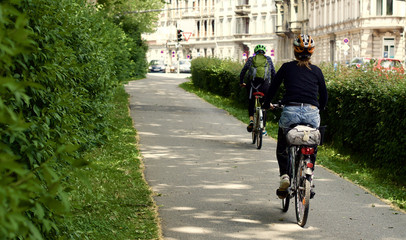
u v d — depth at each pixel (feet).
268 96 66.59
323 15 621.31
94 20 105.50
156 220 62.80
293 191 64.44
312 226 62.08
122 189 75.31
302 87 63.00
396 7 493.77
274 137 136.46
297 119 62.54
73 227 52.90
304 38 63.77
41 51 45.73
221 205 70.23
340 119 112.57
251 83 120.88
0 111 22.08
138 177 84.02
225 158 104.27
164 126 149.07
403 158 84.69
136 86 318.65
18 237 28.55
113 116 156.15
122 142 114.73
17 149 37.88
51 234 40.40
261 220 64.08
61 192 31.22
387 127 88.58
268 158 105.50
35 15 46.65
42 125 42.16
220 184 82.12
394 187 82.12
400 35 495.00
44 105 47.80
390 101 87.61
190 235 57.98
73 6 84.69
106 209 63.98
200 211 67.26
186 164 97.30
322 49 622.95
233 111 192.65
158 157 103.35
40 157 38.75
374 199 74.69
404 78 97.09
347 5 545.44
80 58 88.79
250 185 82.02
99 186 74.79
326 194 77.15
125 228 58.85
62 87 58.95
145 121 157.99
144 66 474.08
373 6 498.28
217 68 270.05
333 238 57.93
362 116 100.37
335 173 92.53
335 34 582.35
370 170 94.38
